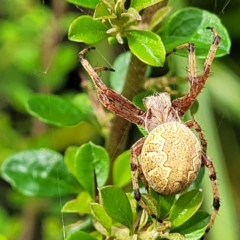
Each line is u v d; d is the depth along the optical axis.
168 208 0.12
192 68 0.13
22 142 0.20
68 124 0.13
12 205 0.21
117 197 0.11
